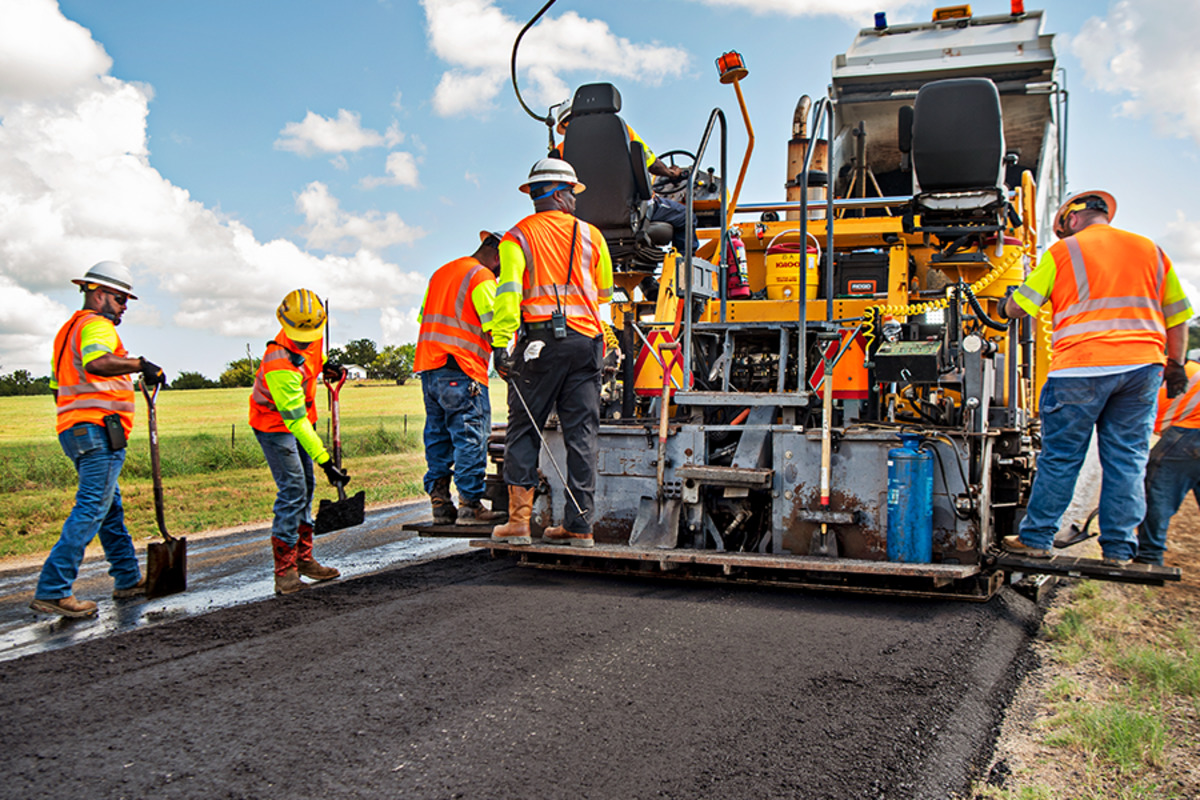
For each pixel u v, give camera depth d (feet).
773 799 7.59
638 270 21.93
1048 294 14.35
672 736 8.84
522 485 15.71
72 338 14.87
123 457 15.46
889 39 27.96
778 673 10.77
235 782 7.83
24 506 35.88
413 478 44.39
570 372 15.52
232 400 177.58
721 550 16.06
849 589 14.71
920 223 18.11
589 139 19.49
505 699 9.85
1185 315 13.87
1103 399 13.51
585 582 16.05
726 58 19.92
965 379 15.02
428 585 15.96
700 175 22.43
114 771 8.05
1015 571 14.43
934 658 11.43
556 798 7.54
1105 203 14.82
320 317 15.58
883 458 15.17
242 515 30.45
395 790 7.68
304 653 11.62
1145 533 17.76
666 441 16.48
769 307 20.38
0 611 15.58
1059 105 27.14
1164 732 9.40
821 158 27.20
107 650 11.93
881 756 8.48
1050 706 10.45
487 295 16.47
